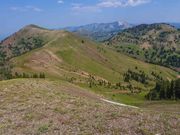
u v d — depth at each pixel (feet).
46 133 96.78
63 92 165.68
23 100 140.46
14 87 168.04
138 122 99.50
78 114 113.39
